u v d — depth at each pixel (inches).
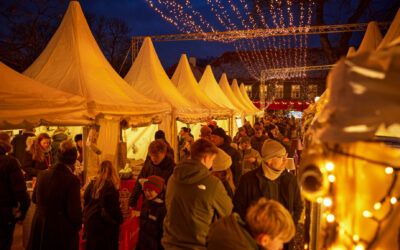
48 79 266.4
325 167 67.3
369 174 66.2
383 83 48.6
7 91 182.9
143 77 417.4
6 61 798.5
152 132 384.8
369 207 66.1
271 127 405.4
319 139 57.5
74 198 147.3
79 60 280.4
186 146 333.4
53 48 292.7
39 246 148.2
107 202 160.7
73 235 149.4
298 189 135.5
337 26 586.9
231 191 153.2
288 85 1684.3
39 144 224.4
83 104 227.3
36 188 151.0
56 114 201.2
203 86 692.7
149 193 146.1
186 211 113.2
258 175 134.5
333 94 53.5
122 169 270.7
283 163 131.7
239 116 768.3
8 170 161.2
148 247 147.0
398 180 64.9
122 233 185.5
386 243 64.8
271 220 71.9
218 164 152.7
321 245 72.3
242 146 270.2
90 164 245.8
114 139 255.0
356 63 50.6
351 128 51.6
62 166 149.3
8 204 161.8
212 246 82.1
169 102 374.9
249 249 79.2
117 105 259.0
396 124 50.4
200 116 451.5
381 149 65.9
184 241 112.8
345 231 67.7
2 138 177.9
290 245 135.3
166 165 162.7
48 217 146.3
